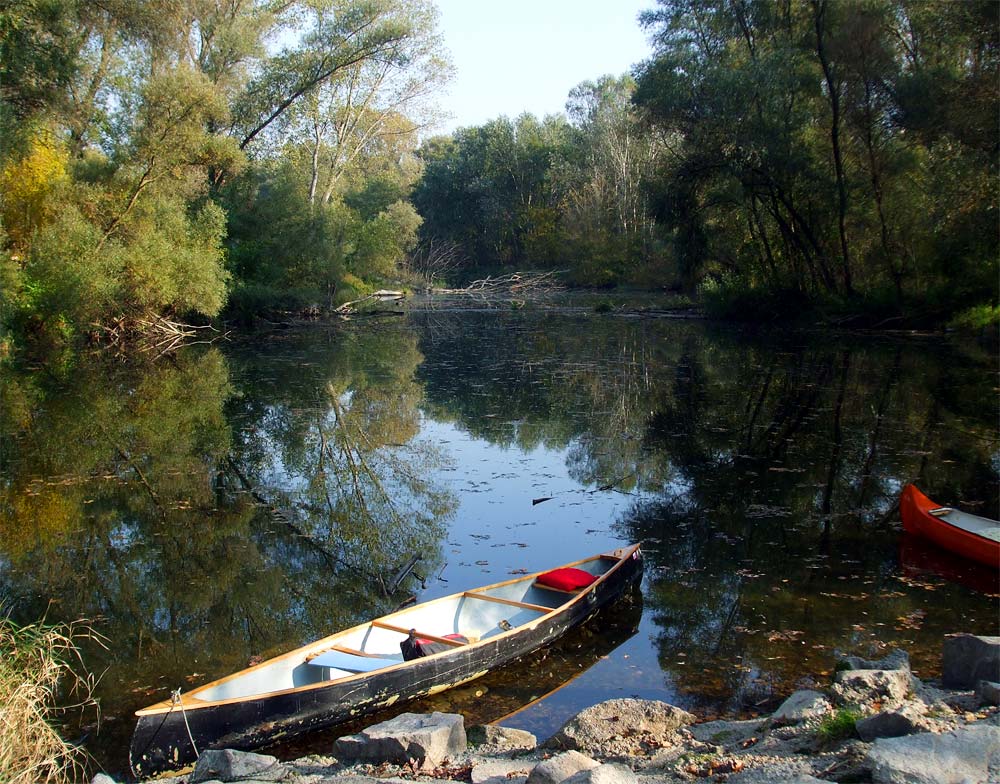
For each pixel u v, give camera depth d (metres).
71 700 5.73
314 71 32.47
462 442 13.51
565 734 4.62
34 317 21.98
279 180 32.50
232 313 29.94
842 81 25.94
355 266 36.12
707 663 6.02
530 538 8.98
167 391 18.11
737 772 3.59
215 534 9.32
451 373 20.42
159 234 23.64
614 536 8.97
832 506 9.82
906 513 8.84
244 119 32.22
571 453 12.67
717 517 9.51
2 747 4.18
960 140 23.34
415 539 9.01
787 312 29.83
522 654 6.20
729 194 28.41
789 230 29.22
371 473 11.75
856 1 24.28
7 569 8.28
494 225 59.12
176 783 4.43
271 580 8.01
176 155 23.50
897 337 25.45
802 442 12.91
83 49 24.69
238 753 4.52
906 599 7.12
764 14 27.42
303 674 5.68
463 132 61.56
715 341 26.06
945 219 24.48
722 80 25.77
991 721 3.71
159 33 24.66
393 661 5.64
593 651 6.34
